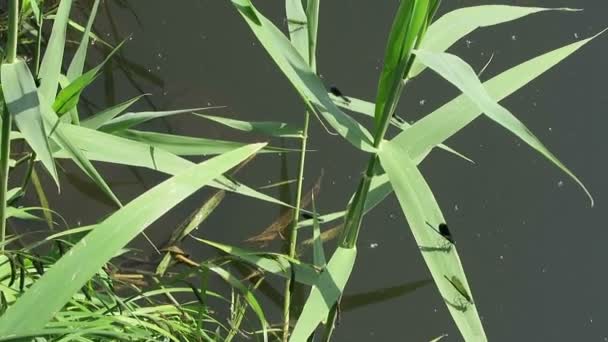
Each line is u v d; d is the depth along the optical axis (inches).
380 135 77.3
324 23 116.8
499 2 116.9
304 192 108.5
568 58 113.1
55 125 75.3
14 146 110.5
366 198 82.7
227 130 112.4
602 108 110.8
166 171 83.4
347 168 110.0
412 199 76.5
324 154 110.6
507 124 71.7
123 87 116.0
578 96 111.6
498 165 109.9
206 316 97.7
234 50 117.0
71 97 80.0
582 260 105.8
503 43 114.9
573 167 108.8
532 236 107.2
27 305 65.9
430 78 113.2
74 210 108.8
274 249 105.7
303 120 112.3
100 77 116.5
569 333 103.5
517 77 83.9
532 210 108.0
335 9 117.5
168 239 106.7
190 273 90.7
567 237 106.7
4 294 80.9
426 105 112.0
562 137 110.0
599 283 104.6
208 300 104.1
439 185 109.3
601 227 106.6
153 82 116.0
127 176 111.0
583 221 107.0
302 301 104.4
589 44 113.7
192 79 115.6
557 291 105.0
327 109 77.8
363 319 104.6
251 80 115.0
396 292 105.8
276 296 104.8
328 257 105.2
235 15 118.8
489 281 105.6
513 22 115.7
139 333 84.0
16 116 72.6
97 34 119.3
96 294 87.7
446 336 104.3
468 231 107.6
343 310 104.9
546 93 111.9
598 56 113.1
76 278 67.1
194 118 113.1
